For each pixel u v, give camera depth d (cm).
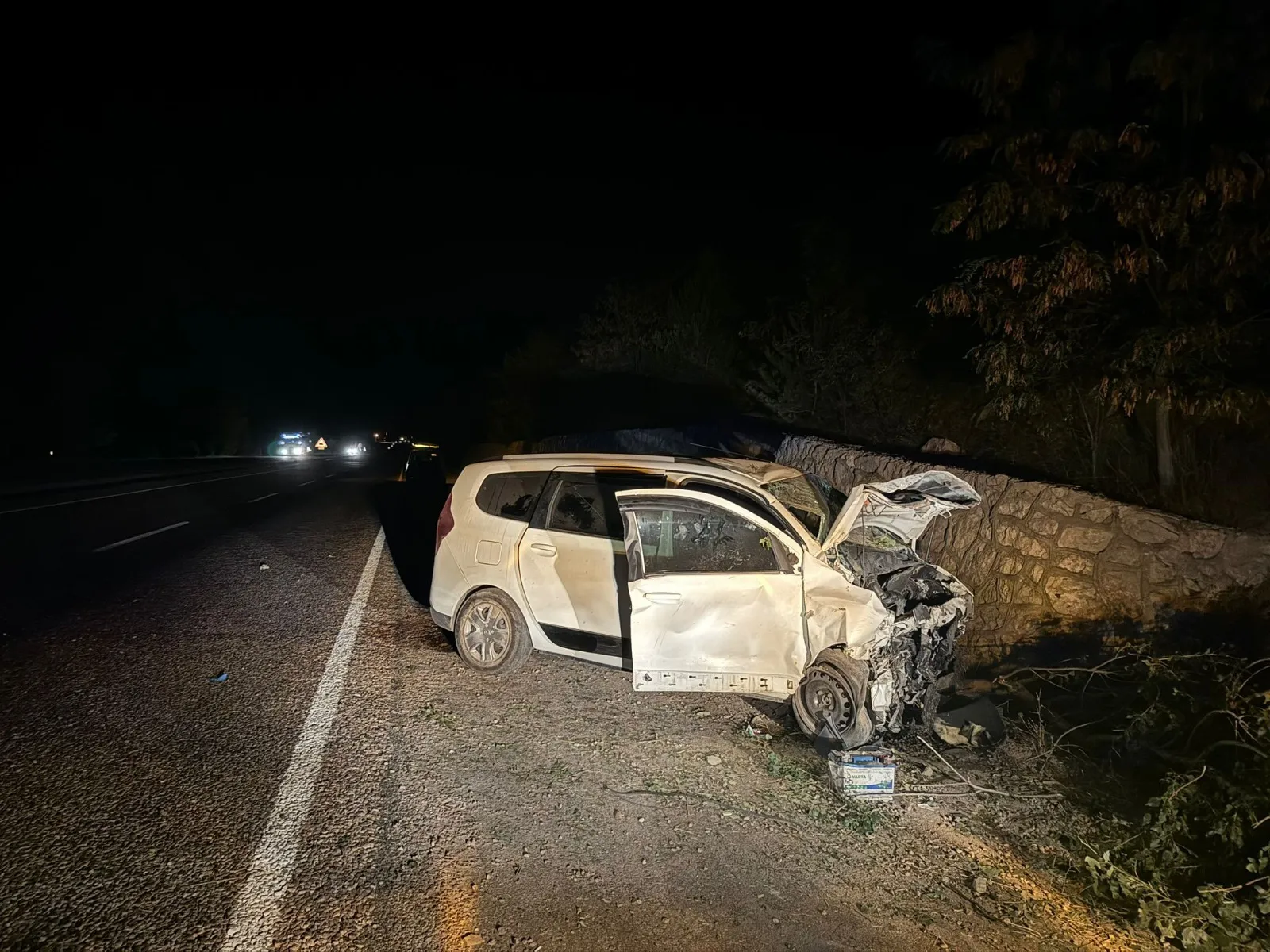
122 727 512
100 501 1770
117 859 368
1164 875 418
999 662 736
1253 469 774
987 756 552
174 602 834
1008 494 823
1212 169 648
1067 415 900
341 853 385
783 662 551
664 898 373
